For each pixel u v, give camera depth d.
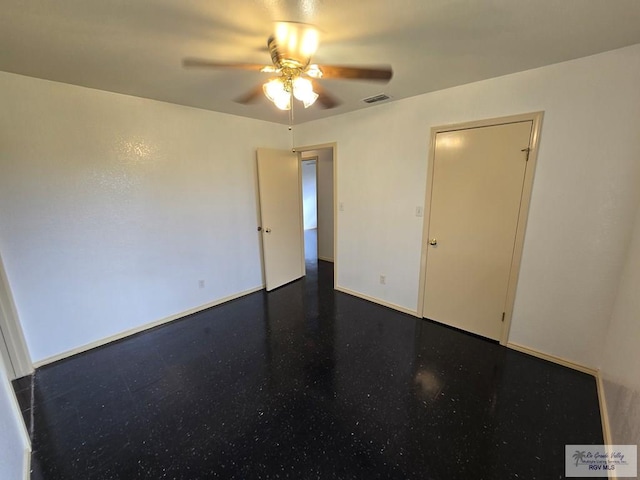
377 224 3.22
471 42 1.63
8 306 2.10
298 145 3.92
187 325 2.97
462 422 1.72
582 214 2.00
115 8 1.26
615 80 1.77
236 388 2.03
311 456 1.52
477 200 2.46
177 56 1.75
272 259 3.82
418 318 3.03
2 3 1.20
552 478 1.40
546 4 1.26
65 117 2.23
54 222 2.27
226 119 3.25
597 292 2.01
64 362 2.36
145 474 1.44
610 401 1.68
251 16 1.34
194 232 3.14
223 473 1.44
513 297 2.38
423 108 2.64
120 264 2.66
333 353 2.44
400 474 1.42
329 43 1.62
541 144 2.09
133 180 2.63
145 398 1.95
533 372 2.15
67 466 1.49
